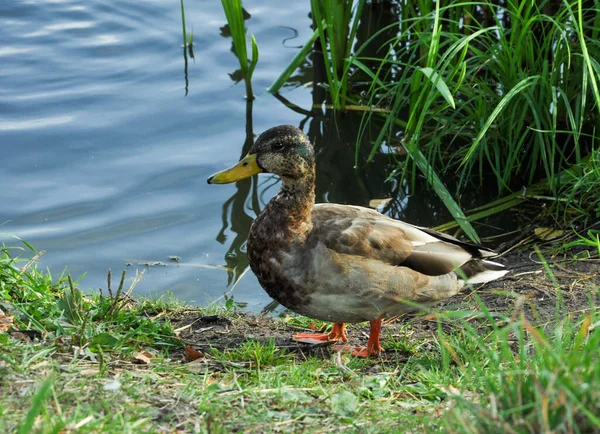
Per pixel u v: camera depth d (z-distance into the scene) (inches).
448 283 284.4
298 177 273.3
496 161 404.2
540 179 416.8
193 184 410.9
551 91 384.8
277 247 273.0
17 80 472.1
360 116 475.5
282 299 280.1
